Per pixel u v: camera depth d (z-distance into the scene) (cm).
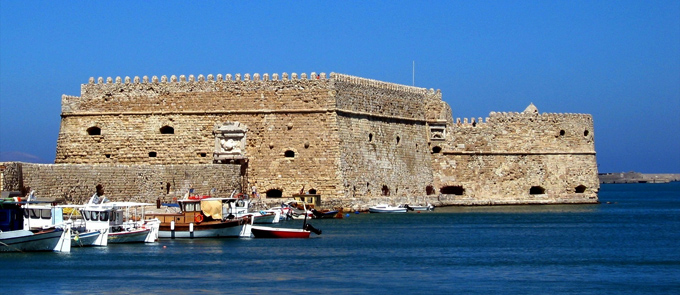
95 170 9962
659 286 6575
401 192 12725
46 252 7700
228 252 7931
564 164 13925
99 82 12112
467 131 13500
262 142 11775
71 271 6906
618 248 8538
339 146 11644
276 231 9056
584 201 14038
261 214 10525
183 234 8894
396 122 12694
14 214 7762
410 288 6450
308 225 9194
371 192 12225
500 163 13638
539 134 13800
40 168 9412
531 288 6488
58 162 12169
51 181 9519
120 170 10219
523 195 13725
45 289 6328
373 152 12262
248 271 7006
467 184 13488
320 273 6962
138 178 10394
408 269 7181
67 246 7744
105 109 12081
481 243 8844
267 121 11775
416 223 10806
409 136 12938
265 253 7900
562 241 9094
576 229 10356
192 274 6856
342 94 11769
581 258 7844
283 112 11756
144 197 10450
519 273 7056
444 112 13325
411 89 13025
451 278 6825
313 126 11675
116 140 12031
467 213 12388
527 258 7825
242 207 10206
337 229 10006
